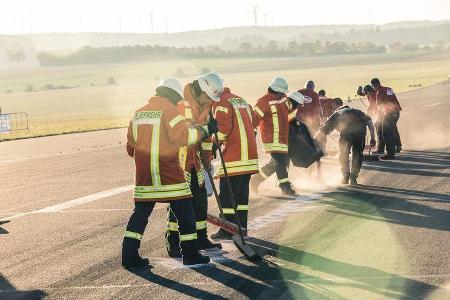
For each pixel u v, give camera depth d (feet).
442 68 442.09
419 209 40.09
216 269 28.32
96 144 98.32
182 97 29.63
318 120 59.98
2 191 53.93
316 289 25.18
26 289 26.40
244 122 34.47
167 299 24.50
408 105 148.46
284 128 45.96
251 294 24.80
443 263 28.19
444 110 128.98
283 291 25.04
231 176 34.09
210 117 30.86
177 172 28.99
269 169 47.03
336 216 38.50
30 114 266.57
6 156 85.30
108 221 39.55
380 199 43.78
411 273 26.89
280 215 39.19
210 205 43.55
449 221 36.50
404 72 409.28
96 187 53.83
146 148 28.76
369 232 34.27
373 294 24.44
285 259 29.55
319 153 48.75
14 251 32.83
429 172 55.52
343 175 50.37
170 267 28.89
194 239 29.17
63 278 27.76
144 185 29.01
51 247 33.40
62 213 42.78
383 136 65.77
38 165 72.43
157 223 38.37
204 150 32.68
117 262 30.04
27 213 43.27
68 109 286.87
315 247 31.53
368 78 357.20
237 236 30.81
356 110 50.08
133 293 25.40
